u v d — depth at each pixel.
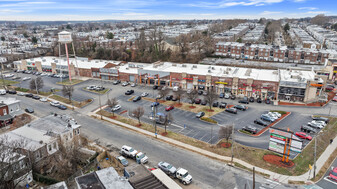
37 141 46.91
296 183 41.16
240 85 86.94
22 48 197.25
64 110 76.62
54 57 158.88
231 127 53.69
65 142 50.66
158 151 51.97
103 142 56.03
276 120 67.56
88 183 33.03
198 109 75.44
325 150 51.94
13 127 64.44
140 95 89.94
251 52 155.88
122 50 166.38
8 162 39.38
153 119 67.94
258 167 45.75
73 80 112.75
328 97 85.69
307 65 136.00
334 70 105.81
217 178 42.84
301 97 80.62
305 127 60.41
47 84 106.75
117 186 32.41
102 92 94.25
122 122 66.75
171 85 99.06
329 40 186.88
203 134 59.38
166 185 36.16
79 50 177.88
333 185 40.66
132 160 49.03
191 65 108.81
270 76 88.88
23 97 90.38
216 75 90.88
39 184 41.31
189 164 47.12
